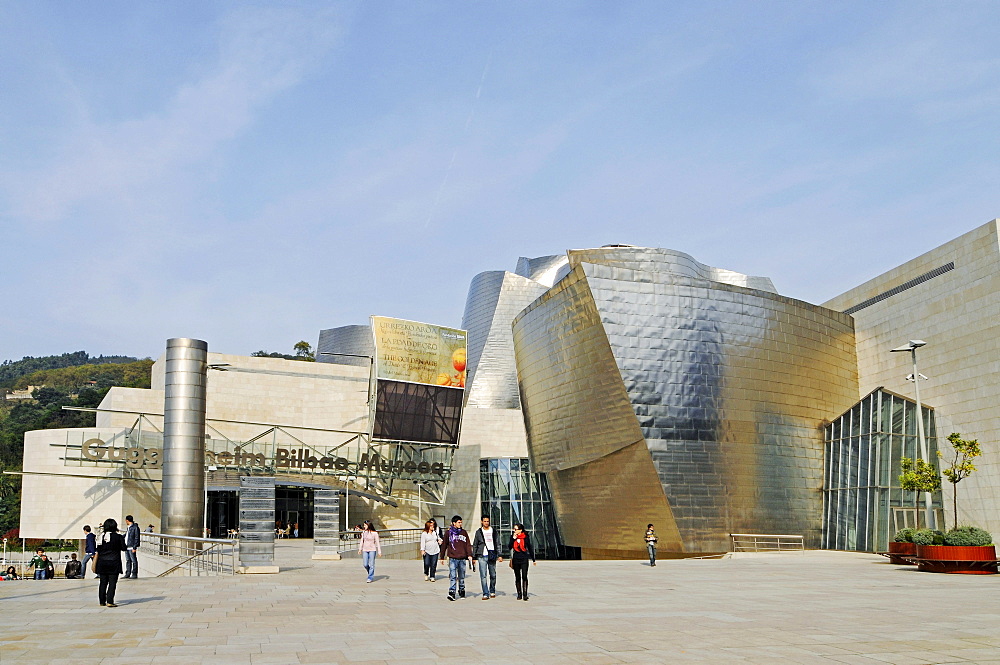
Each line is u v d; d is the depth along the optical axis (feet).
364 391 218.18
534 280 341.82
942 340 148.25
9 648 39.73
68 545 227.61
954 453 142.41
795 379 155.02
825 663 36.22
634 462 143.23
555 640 42.55
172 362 143.43
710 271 249.96
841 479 152.87
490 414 229.45
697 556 144.77
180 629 46.39
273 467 189.37
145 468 182.91
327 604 60.03
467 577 89.10
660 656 37.93
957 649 40.01
